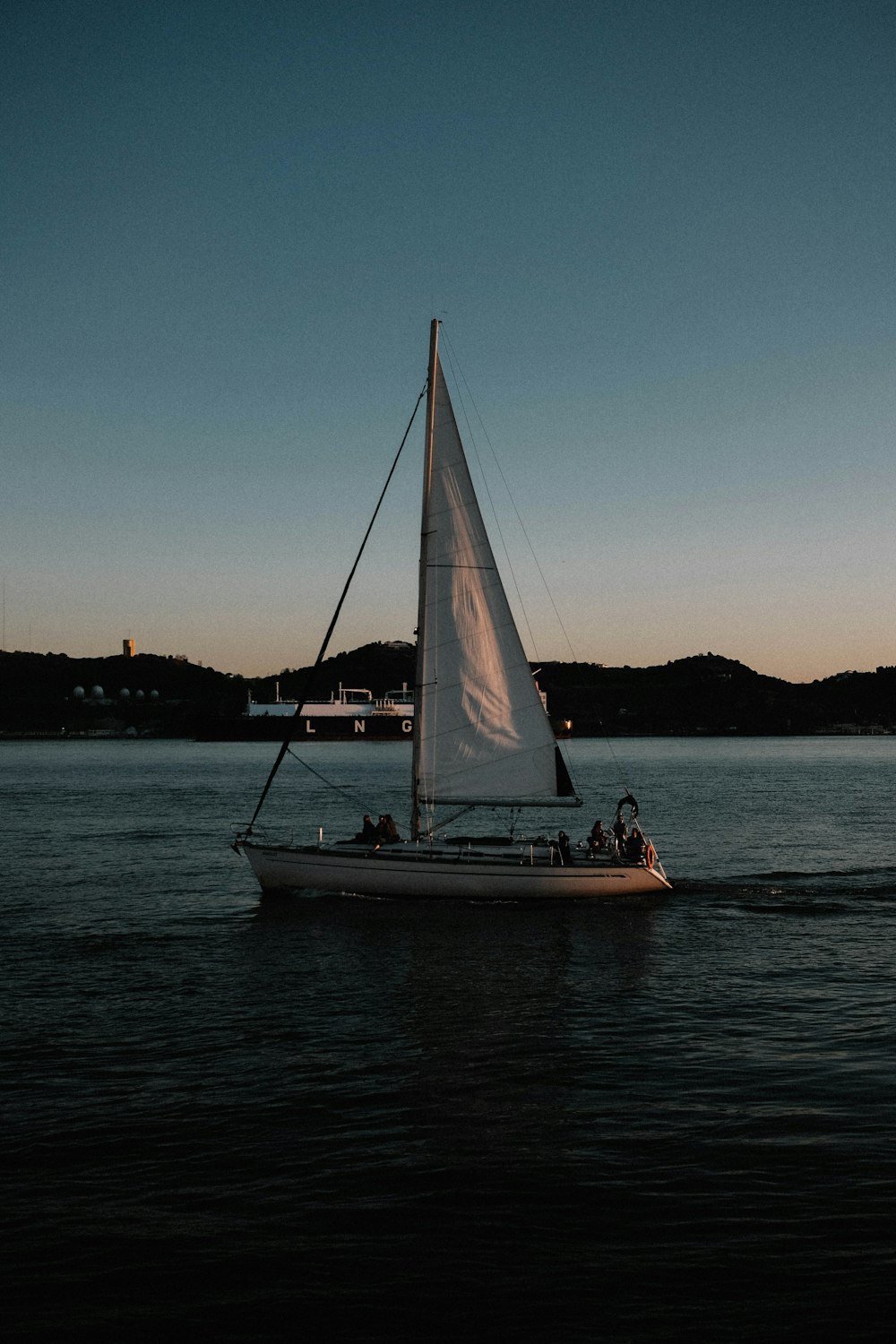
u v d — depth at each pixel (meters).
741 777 110.56
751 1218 10.84
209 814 63.62
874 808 66.81
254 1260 10.10
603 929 27.09
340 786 93.88
